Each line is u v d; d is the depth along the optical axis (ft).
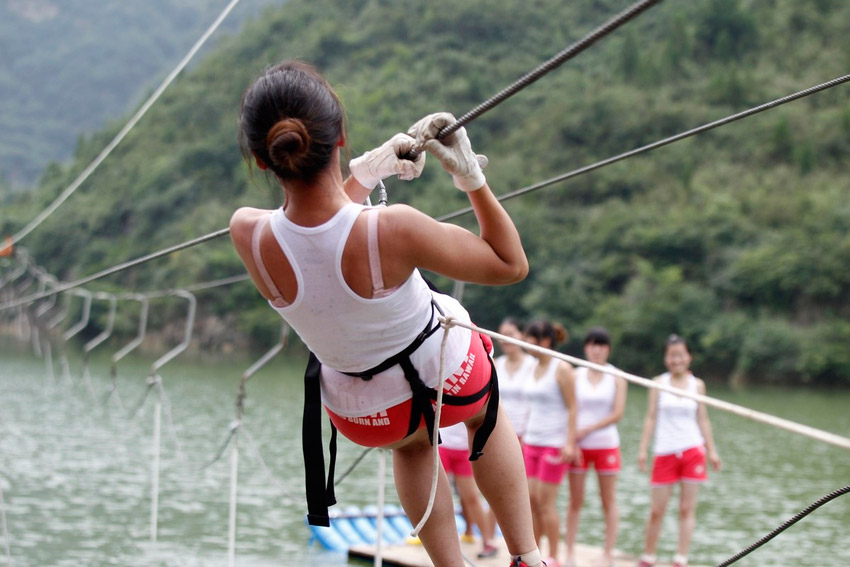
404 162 9.87
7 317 263.29
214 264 282.36
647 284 237.04
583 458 31.73
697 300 225.76
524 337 31.63
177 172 321.73
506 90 8.50
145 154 338.13
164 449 73.97
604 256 252.42
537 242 263.90
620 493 56.59
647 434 32.68
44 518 44.45
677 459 31.68
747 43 334.24
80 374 178.19
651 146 15.44
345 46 400.06
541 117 321.52
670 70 325.62
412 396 9.81
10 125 411.54
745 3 357.61
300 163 8.90
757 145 284.82
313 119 8.99
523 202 284.20
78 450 72.02
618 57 335.88
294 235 9.17
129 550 37.47
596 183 285.02
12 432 83.46
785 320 224.33
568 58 7.92
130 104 431.43
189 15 504.43
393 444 10.34
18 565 34.81
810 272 220.43
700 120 295.28
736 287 228.43
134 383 161.68
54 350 244.42
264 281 9.48
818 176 268.21
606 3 389.39
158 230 311.27
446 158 9.14
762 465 75.15
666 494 31.83
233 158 323.37
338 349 9.61
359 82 365.61
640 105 300.81
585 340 32.14
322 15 419.33
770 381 213.05
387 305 9.30
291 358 264.11
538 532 31.35
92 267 298.56
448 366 9.85
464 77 361.51
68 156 407.44
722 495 58.03
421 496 10.88
